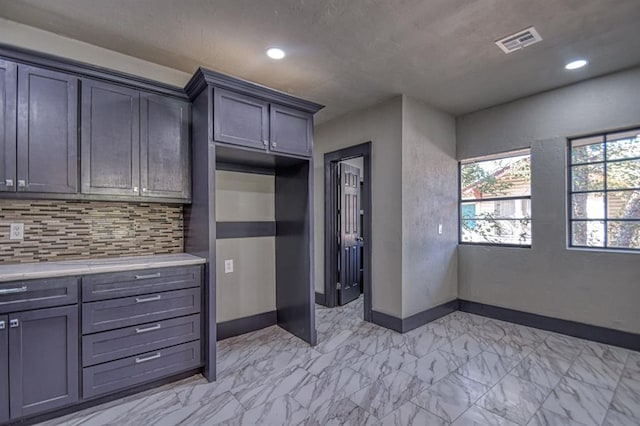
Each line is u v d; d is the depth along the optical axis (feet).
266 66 9.16
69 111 7.15
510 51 8.39
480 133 12.82
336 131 13.75
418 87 10.64
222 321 10.37
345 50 8.30
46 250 7.69
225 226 10.46
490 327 11.43
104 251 8.44
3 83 6.46
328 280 14.16
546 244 11.07
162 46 8.03
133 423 6.12
